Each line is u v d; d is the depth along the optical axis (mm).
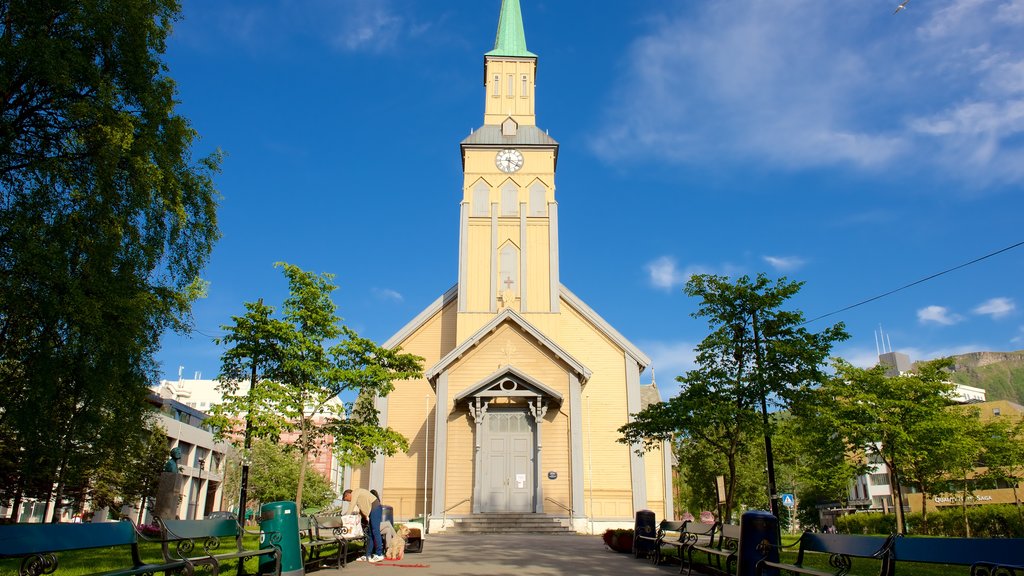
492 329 33719
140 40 16984
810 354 19812
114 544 7664
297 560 11180
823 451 34344
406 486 34031
